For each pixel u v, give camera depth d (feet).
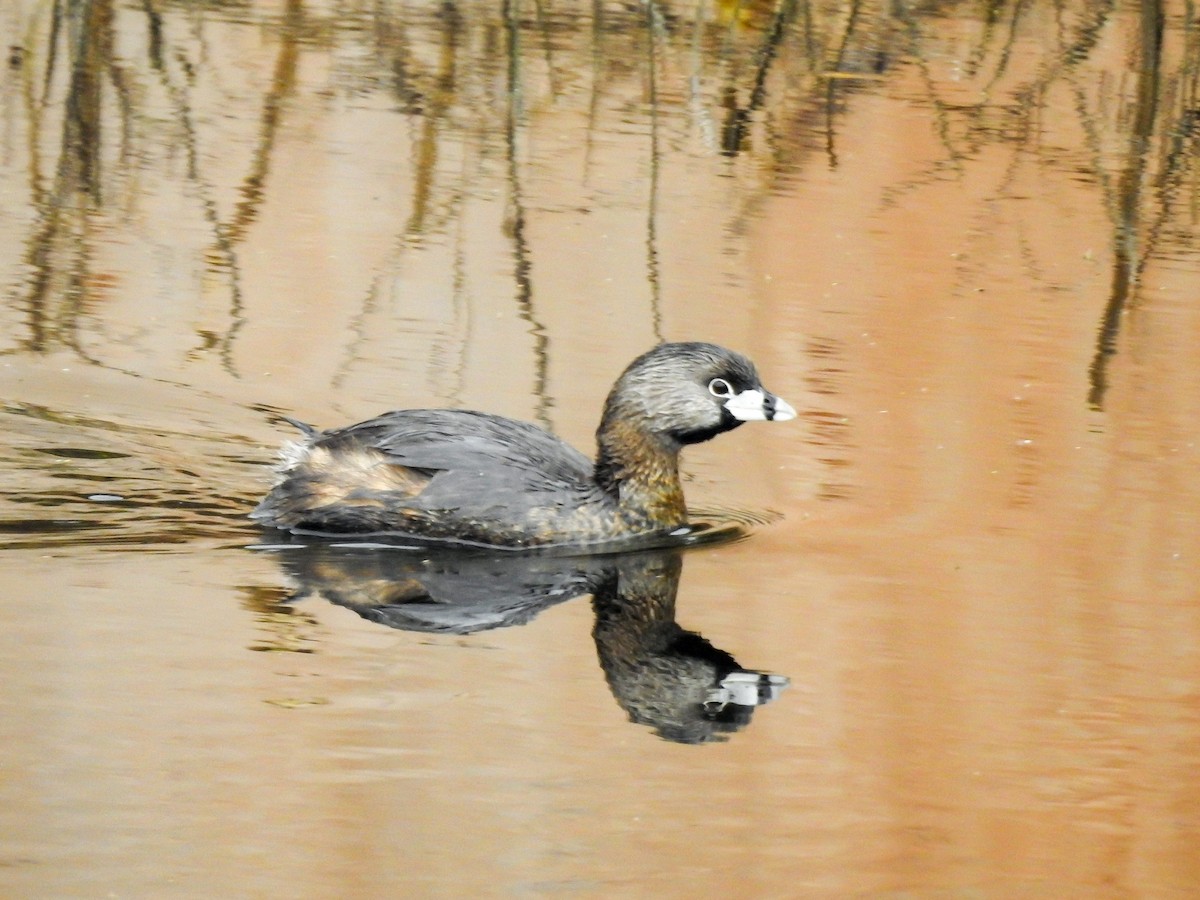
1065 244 62.13
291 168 66.54
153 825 26.09
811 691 31.91
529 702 30.94
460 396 47.47
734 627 34.83
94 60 78.07
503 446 40.73
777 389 49.19
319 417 46.11
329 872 24.98
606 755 29.12
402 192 64.49
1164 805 28.02
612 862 25.57
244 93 75.10
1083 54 81.61
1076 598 36.45
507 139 71.15
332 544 38.99
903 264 59.36
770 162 69.72
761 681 32.24
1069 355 52.31
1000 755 29.63
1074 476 43.70
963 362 51.57
